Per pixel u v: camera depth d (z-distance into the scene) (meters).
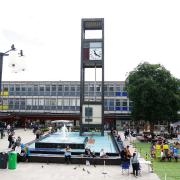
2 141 46.38
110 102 87.88
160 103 56.75
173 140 56.69
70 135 57.47
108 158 27.55
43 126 78.19
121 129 86.31
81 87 58.53
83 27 59.69
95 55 58.94
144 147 43.88
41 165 26.66
